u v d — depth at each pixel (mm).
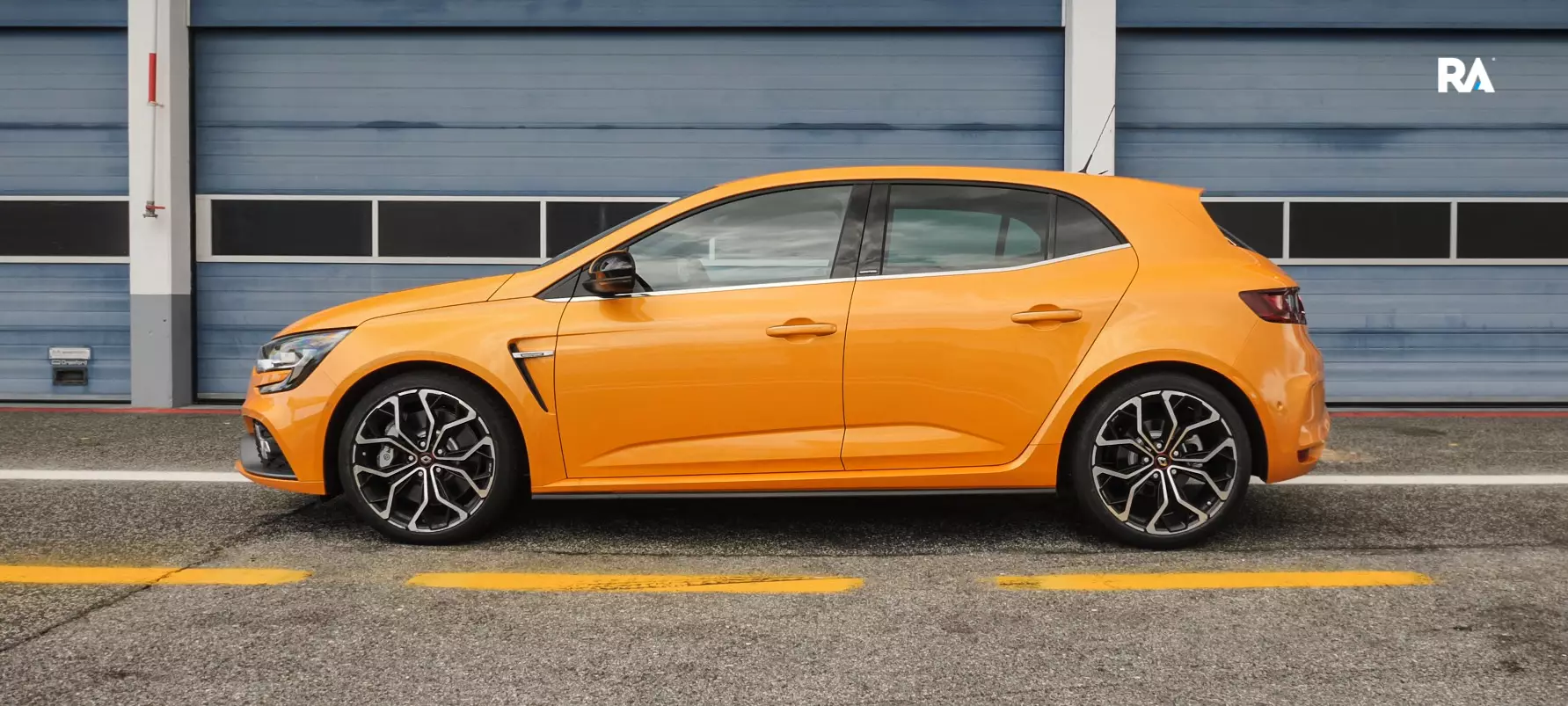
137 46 8078
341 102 8359
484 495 3990
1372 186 8344
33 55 8320
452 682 2670
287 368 4062
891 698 2570
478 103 8359
